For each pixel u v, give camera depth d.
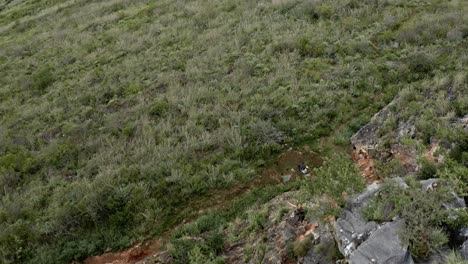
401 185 5.85
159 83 13.72
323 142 9.49
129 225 8.28
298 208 6.85
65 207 8.56
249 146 9.51
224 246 7.18
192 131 10.41
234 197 8.45
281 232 6.66
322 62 12.65
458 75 9.10
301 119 10.30
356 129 9.66
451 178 5.78
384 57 12.38
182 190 8.63
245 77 12.66
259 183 8.70
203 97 11.98
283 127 9.95
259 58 13.76
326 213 5.94
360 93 10.92
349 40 13.69
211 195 8.57
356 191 6.04
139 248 7.80
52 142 11.60
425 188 5.75
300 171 8.84
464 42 12.32
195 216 8.22
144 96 13.13
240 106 11.28
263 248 6.50
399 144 7.88
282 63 12.90
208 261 6.72
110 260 7.69
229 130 10.01
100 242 7.98
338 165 6.69
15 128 12.97
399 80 11.23
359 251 5.05
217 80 12.92
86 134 11.69
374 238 5.11
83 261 7.83
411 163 7.29
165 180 8.88
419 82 10.40
